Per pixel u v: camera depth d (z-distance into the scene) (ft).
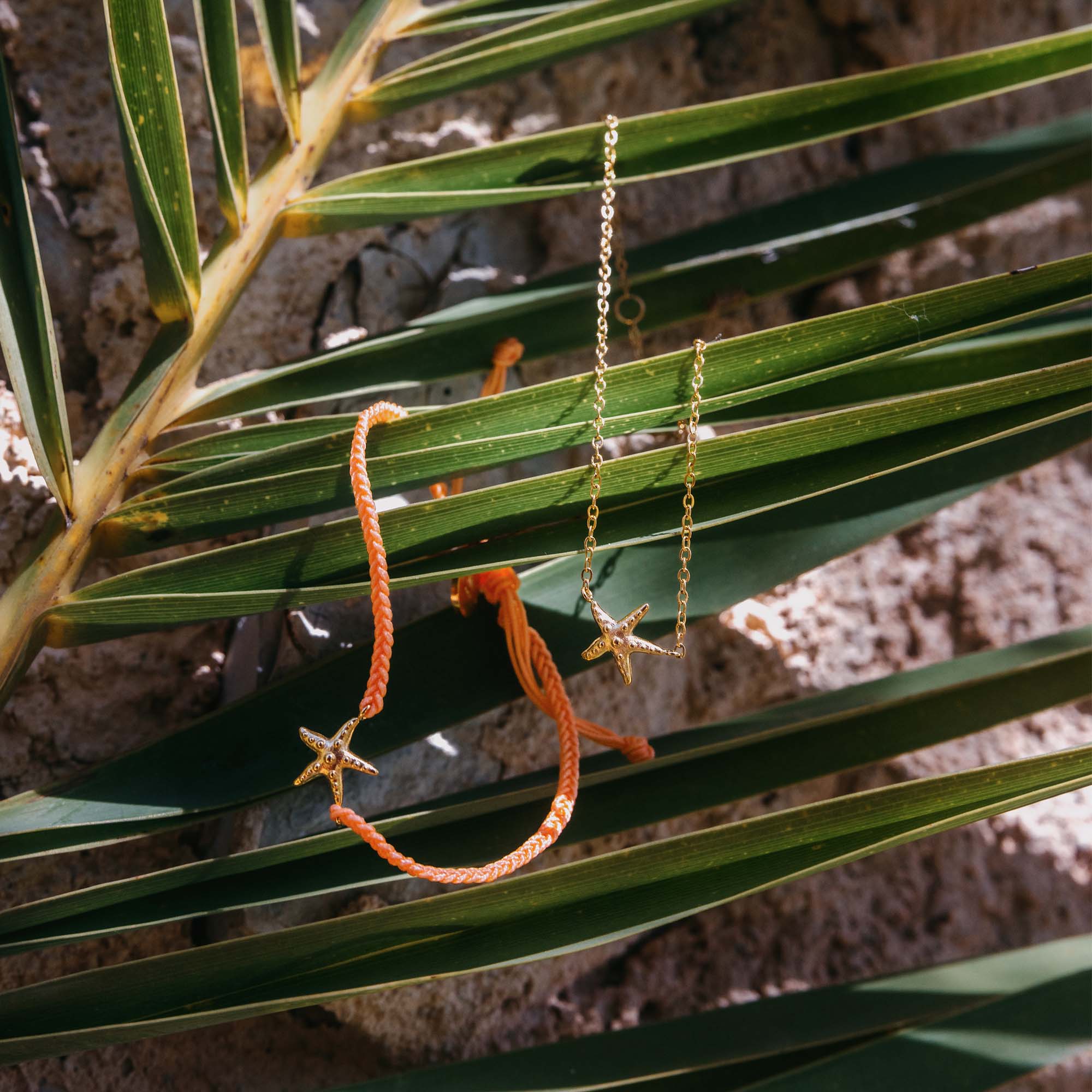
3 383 1.46
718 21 1.73
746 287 1.53
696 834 1.26
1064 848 1.69
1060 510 1.76
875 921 1.67
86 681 1.47
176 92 1.32
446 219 1.63
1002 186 1.58
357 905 1.45
